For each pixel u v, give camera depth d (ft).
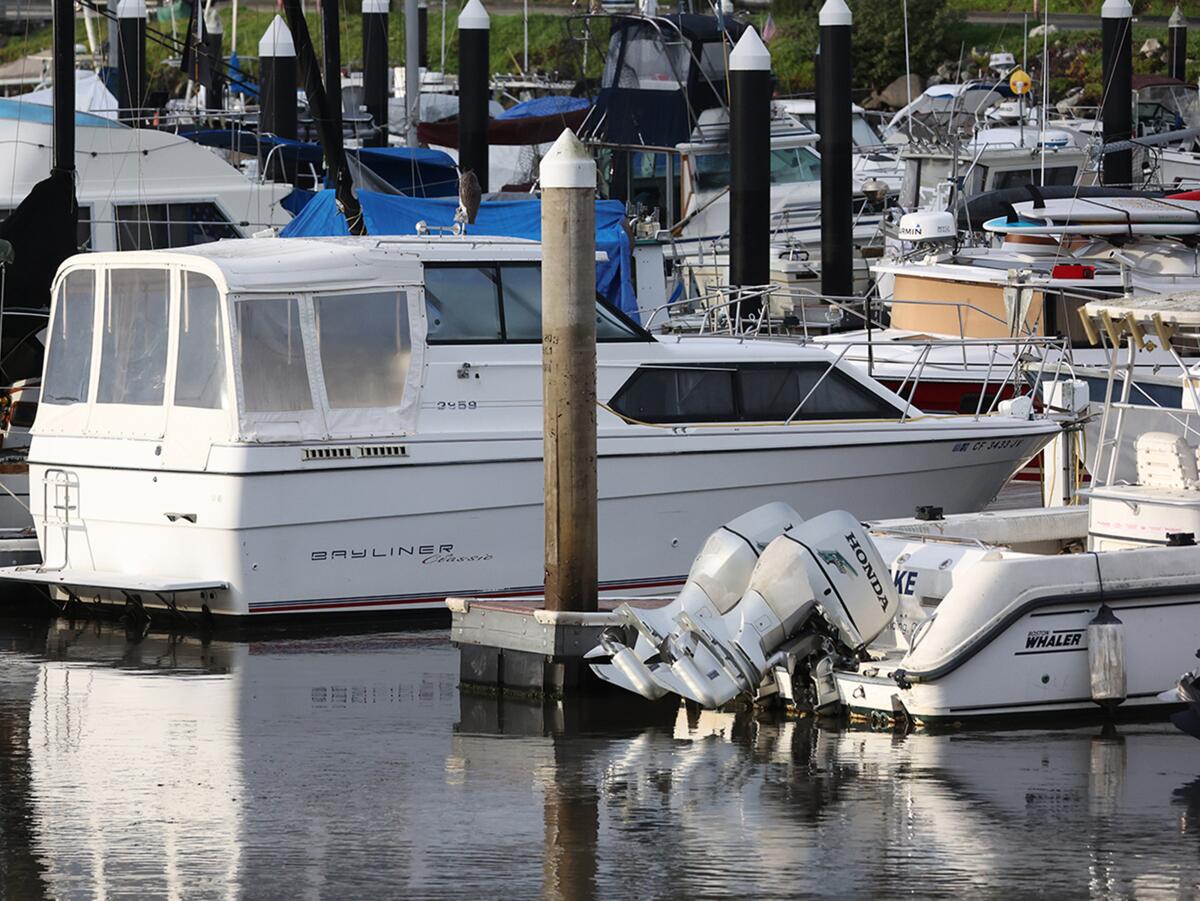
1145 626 110.83
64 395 149.28
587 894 80.64
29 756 103.76
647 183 292.40
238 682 123.75
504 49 506.07
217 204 233.35
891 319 231.30
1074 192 241.96
